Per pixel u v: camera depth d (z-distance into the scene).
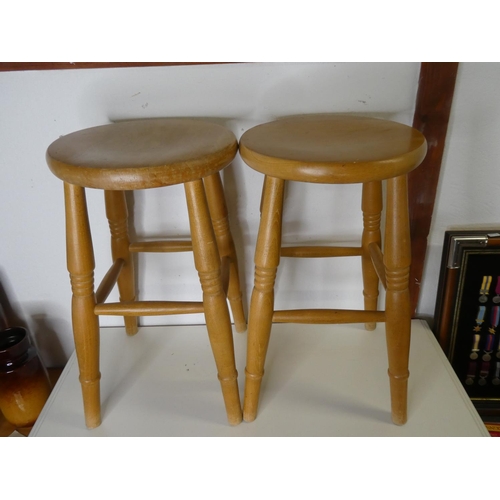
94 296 0.78
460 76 0.84
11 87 0.84
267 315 0.75
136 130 0.78
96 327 0.79
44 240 1.01
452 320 1.02
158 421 0.86
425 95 0.84
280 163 0.61
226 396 0.81
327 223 1.00
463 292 0.99
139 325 1.14
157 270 1.06
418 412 0.85
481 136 0.89
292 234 1.01
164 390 0.93
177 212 0.98
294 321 0.80
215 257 0.71
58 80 0.84
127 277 0.98
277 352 1.02
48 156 0.67
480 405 1.07
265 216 0.69
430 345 1.01
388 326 0.75
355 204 0.97
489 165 0.91
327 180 0.59
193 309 0.78
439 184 0.94
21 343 0.94
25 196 0.95
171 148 0.68
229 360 0.78
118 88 0.85
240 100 0.87
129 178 0.60
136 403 0.90
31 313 1.10
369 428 0.82
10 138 0.89
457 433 0.81
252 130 0.77
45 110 0.87
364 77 0.84
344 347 1.02
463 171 0.92
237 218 0.99
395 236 0.70
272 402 0.89
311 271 1.06
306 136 0.72
